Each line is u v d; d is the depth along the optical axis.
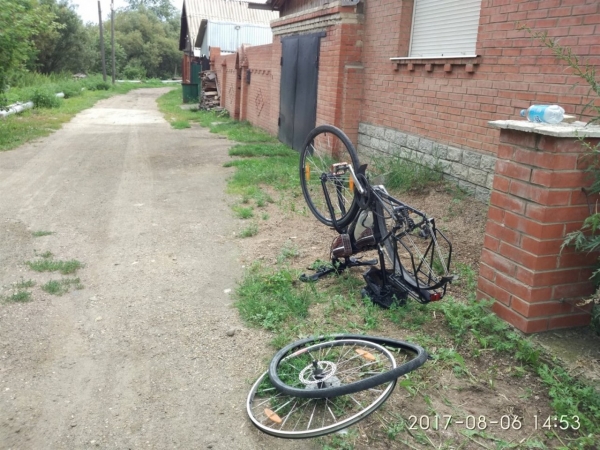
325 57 9.87
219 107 21.34
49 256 5.29
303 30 11.04
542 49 5.32
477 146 6.45
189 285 4.66
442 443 2.76
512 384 3.21
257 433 2.86
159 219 6.55
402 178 7.31
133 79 61.31
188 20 36.97
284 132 12.66
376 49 8.74
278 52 12.98
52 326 3.95
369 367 3.24
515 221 3.51
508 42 5.79
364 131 9.27
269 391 3.15
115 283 4.70
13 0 12.97
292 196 7.46
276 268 4.93
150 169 9.63
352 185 4.38
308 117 10.88
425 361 3.13
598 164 3.26
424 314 3.95
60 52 42.53
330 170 5.20
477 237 5.52
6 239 5.77
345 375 3.18
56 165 9.91
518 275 3.51
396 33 8.11
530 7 5.43
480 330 3.68
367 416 2.88
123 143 12.88
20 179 8.70
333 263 4.67
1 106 14.77
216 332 3.85
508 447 2.72
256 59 15.61
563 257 3.39
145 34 71.31
